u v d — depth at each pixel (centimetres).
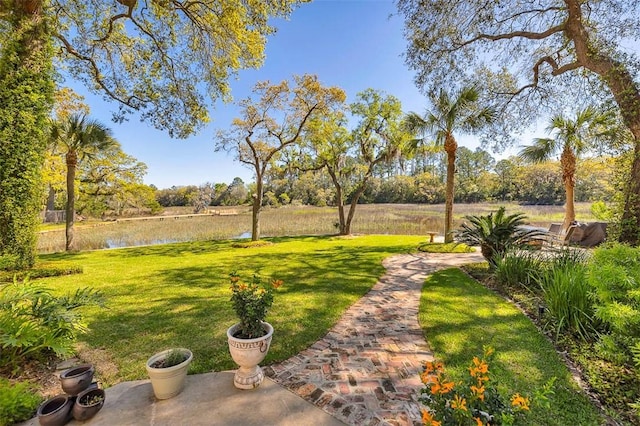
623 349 234
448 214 945
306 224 1958
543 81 690
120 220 2280
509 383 223
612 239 479
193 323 346
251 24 714
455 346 285
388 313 379
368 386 226
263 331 230
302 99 1051
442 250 845
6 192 528
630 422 183
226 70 820
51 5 679
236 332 231
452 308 389
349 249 933
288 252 900
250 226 1973
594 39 522
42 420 180
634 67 455
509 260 491
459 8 560
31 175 550
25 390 210
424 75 667
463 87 751
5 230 536
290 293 464
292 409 199
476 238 605
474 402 142
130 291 484
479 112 782
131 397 214
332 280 544
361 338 309
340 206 1399
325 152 1298
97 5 734
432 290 470
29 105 540
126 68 834
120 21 788
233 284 238
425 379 153
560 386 220
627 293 216
